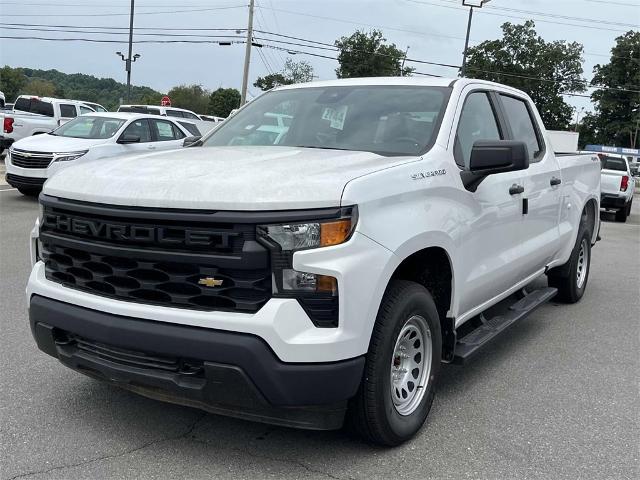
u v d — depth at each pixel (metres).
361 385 3.25
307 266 2.94
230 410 3.12
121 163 3.63
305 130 4.48
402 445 3.61
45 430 3.65
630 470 3.43
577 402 4.35
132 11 34.78
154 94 88.06
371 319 3.13
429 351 3.76
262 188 3.01
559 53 81.06
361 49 62.34
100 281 3.29
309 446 3.54
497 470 3.38
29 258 8.02
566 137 33.72
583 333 6.07
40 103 20.95
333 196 3.02
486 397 4.39
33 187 12.84
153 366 3.15
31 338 5.18
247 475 3.23
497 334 4.58
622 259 10.87
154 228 3.07
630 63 92.19
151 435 3.62
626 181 18.42
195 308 3.05
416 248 3.45
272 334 2.91
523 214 4.99
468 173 4.08
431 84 4.53
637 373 4.98
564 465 3.46
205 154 3.90
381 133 4.20
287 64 56.28
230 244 2.95
